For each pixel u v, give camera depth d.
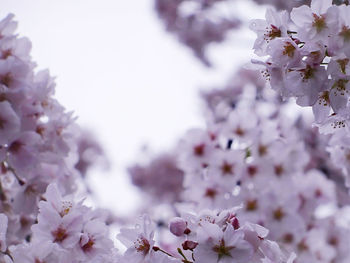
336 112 3.64
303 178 8.03
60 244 4.07
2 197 5.25
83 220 4.23
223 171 6.89
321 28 3.43
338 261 8.60
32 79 5.11
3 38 5.06
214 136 7.17
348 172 5.35
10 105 4.55
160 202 13.20
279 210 6.89
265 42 3.68
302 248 7.42
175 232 3.65
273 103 10.20
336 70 3.47
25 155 4.87
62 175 5.57
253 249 3.49
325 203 8.13
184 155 7.20
